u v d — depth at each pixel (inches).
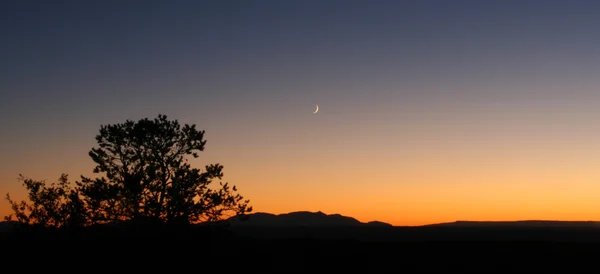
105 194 1283.2
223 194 1358.3
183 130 1376.7
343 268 1346.0
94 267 1071.0
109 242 1175.6
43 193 1289.4
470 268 1419.8
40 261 1094.4
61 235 1226.0
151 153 1365.7
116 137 1344.7
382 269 1378.0
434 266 1430.9
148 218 1256.8
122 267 1080.8
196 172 1352.1
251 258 1290.6
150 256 1128.2
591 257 1606.8
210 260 1181.1
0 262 1081.4
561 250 1745.8
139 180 1295.5
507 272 1369.3
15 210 1267.2
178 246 1168.2
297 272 1240.8
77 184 1320.1
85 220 1272.1
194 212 1334.9
